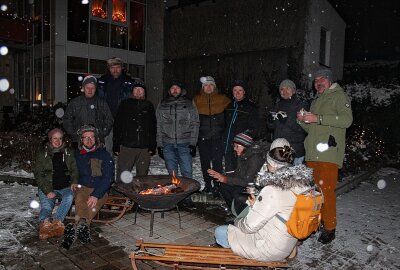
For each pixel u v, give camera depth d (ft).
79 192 13.84
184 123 17.28
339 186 21.22
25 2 50.47
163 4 49.65
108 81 18.42
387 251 13.10
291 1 36.96
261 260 9.31
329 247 13.28
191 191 13.55
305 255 12.54
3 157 23.80
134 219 15.44
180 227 14.69
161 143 17.62
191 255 9.82
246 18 40.32
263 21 39.04
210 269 9.59
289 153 9.69
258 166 13.23
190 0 45.32
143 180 15.57
